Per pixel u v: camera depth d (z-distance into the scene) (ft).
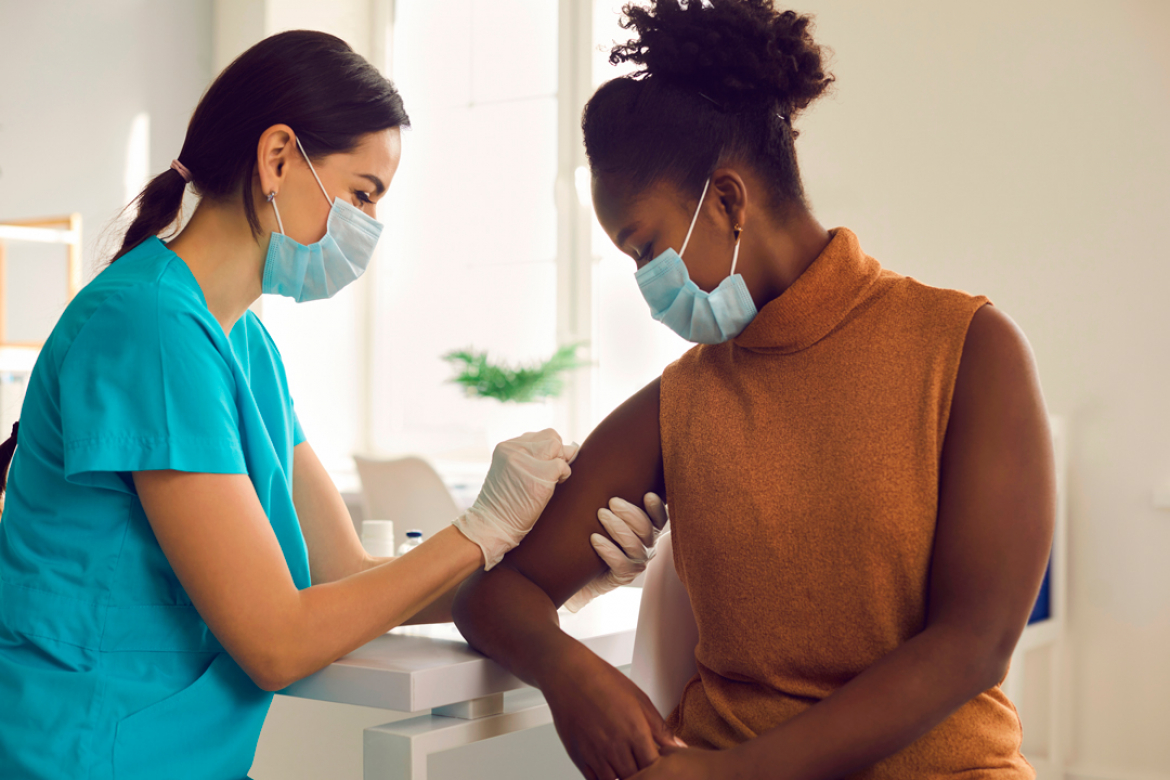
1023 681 8.60
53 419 3.17
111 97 13.02
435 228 13.79
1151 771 8.23
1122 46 8.52
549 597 3.20
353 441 14.07
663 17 2.99
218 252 3.43
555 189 12.92
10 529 3.29
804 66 2.98
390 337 14.07
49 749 3.01
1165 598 8.22
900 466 2.64
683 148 2.89
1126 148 8.48
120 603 3.14
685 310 2.98
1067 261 8.70
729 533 2.82
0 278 12.55
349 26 13.88
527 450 3.30
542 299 13.01
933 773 2.60
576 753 2.70
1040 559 2.51
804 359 2.85
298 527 3.63
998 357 2.62
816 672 2.76
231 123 3.36
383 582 3.10
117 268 3.30
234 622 2.94
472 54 13.56
